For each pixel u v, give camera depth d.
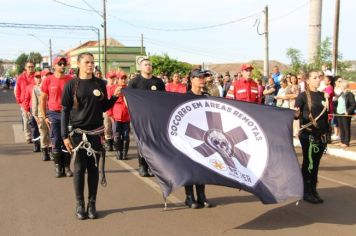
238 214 5.80
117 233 5.09
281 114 5.78
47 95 7.80
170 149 5.25
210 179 5.07
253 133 5.62
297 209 6.05
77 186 5.56
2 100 33.56
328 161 9.57
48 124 7.77
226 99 5.89
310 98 6.27
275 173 5.35
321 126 6.27
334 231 5.22
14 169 8.42
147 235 5.04
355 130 14.13
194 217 5.67
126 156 9.61
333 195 6.81
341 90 11.40
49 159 9.34
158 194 6.72
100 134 5.60
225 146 5.48
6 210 5.93
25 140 12.10
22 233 5.10
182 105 5.68
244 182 5.17
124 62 57.50
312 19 17.47
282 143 5.58
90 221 5.50
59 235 5.04
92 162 5.59
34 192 6.79
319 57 17.38
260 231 5.19
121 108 9.34
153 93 5.68
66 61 7.79
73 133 5.49
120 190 6.94
